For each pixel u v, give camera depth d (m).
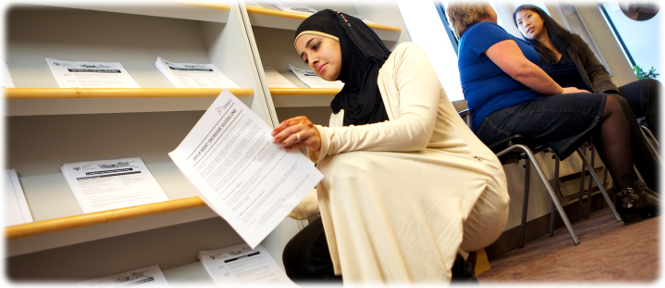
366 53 1.01
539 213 2.04
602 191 1.52
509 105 1.48
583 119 1.33
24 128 1.16
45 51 1.27
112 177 1.17
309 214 0.95
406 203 0.71
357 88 1.07
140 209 0.97
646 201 1.30
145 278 1.15
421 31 2.75
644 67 3.63
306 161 0.70
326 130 0.73
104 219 0.91
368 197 0.69
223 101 0.74
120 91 1.05
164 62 1.42
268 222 0.68
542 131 1.39
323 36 1.07
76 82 1.14
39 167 1.15
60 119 1.22
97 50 1.37
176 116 1.44
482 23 1.63
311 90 1.49
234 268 1.23
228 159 0.73
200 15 1.35
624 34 3.77
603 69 2.32
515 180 1.95
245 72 1.34
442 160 0.77
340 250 0.68
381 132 0.73
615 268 0.80
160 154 1.38
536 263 1.13
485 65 1.60
